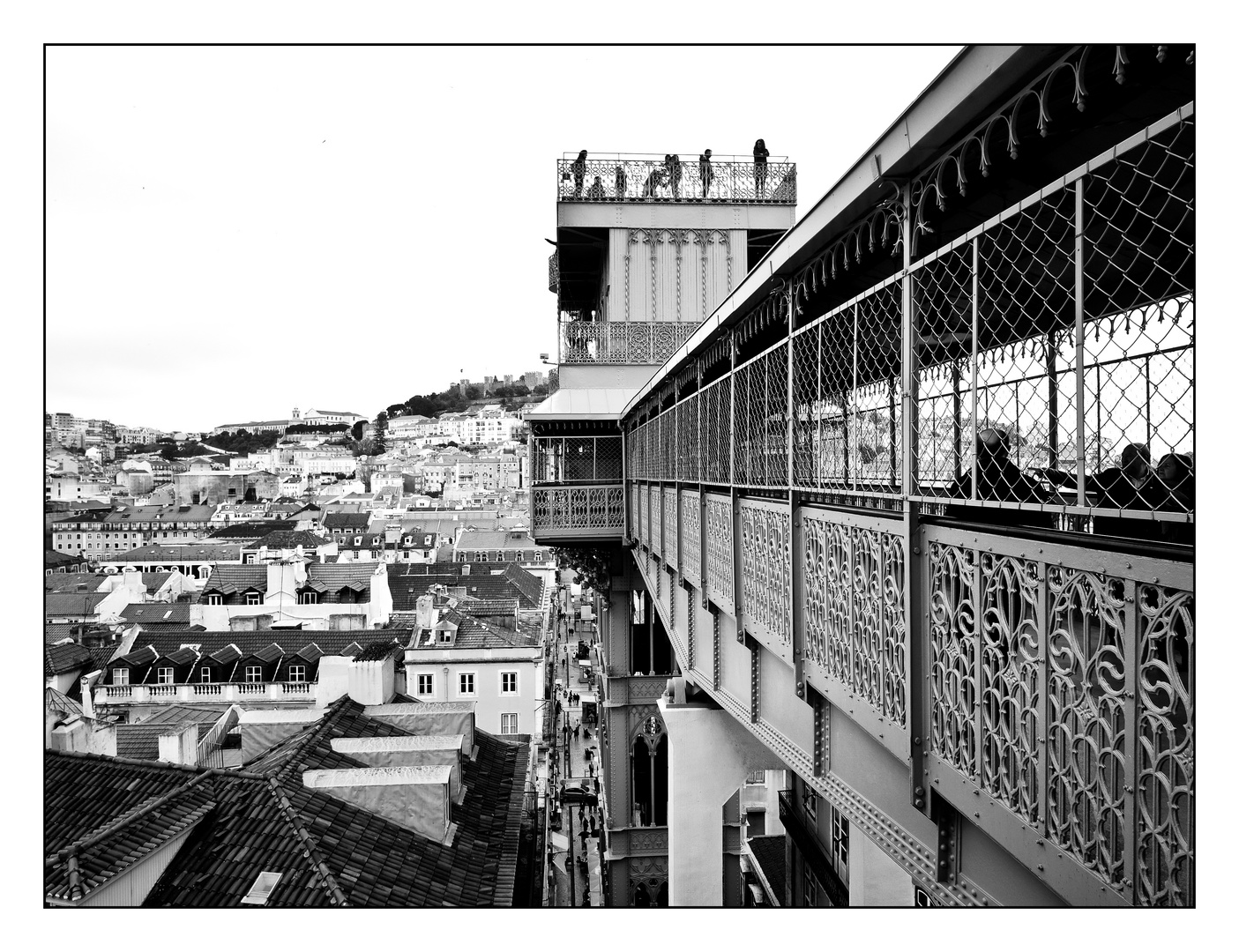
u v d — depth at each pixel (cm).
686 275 2017
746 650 689
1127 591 229
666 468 1040
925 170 341
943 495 407
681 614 969
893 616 373
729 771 921
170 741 1728
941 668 335
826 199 413
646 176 2028
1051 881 265
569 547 1956
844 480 527
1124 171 342
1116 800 235
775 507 557
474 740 1521
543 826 2164
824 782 503
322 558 6353
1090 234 403
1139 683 225
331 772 1127
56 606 4375
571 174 2005
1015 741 284
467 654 3039
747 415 635
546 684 3781
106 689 3306
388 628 3797
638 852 1859
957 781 325
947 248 321
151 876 903
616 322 1995
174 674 3372
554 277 2420
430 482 16750
